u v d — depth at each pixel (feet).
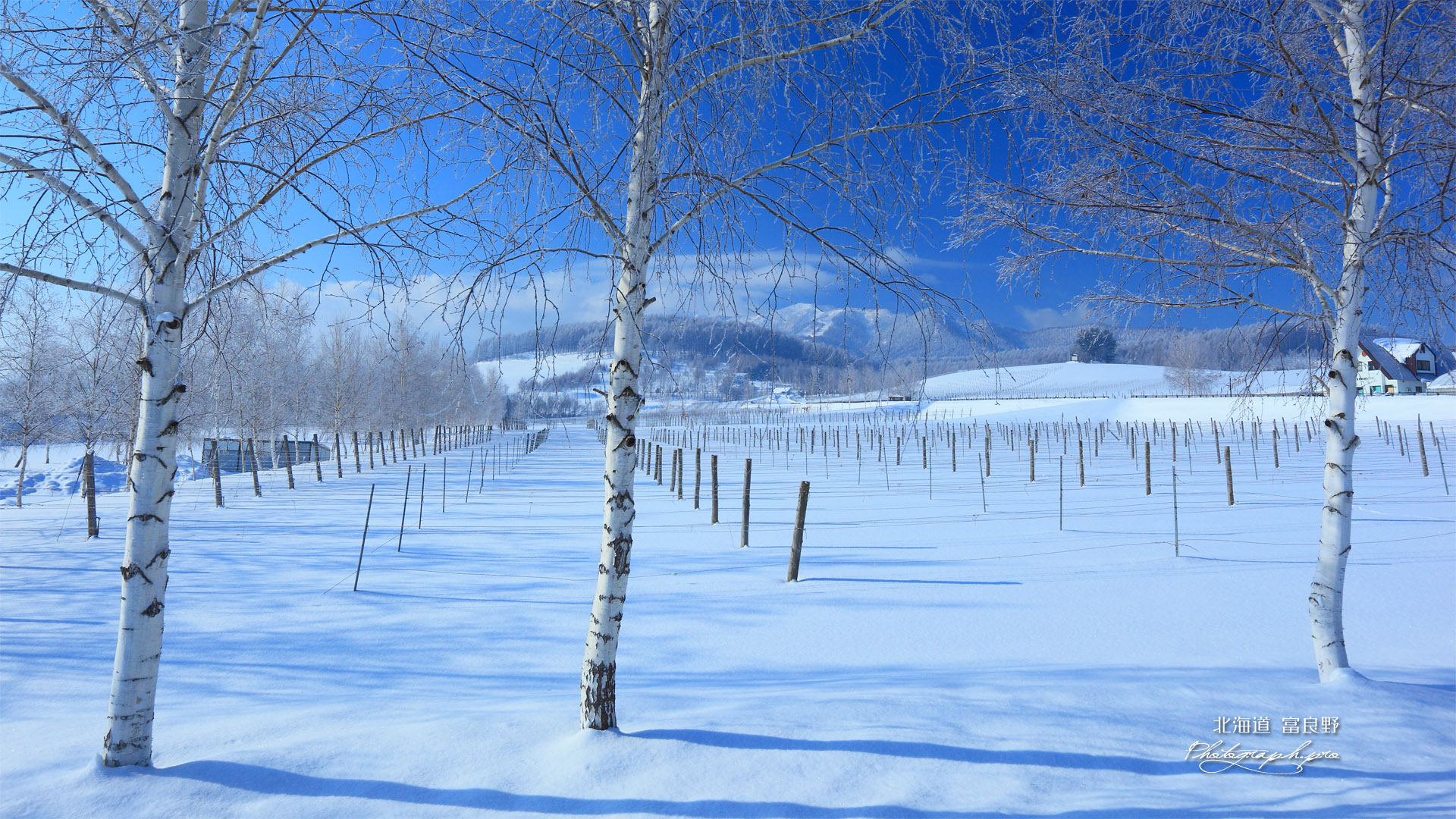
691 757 10.54
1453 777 9.93
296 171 11.44
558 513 49.78
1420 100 13.55
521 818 9.03
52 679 17.07
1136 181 15.17
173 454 11.29
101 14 9.68
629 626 21.66
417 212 11.62
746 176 11.36
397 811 9.22
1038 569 28.76
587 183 11.05
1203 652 17.39
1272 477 66.18
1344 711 12.40
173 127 10.91
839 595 25.27
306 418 89.45
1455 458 79.15
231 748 11.72
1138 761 10.40
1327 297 15.25
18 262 9.71
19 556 33.09
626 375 11.46
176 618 22.71
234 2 10.62
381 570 30.04
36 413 45.73
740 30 10.12
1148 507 46.83
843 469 87.86
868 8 11.09
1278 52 14.39
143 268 11.00
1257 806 9.11
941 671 16.19
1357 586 24.38
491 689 16.21
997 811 8.98
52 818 9.12
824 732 11.43
